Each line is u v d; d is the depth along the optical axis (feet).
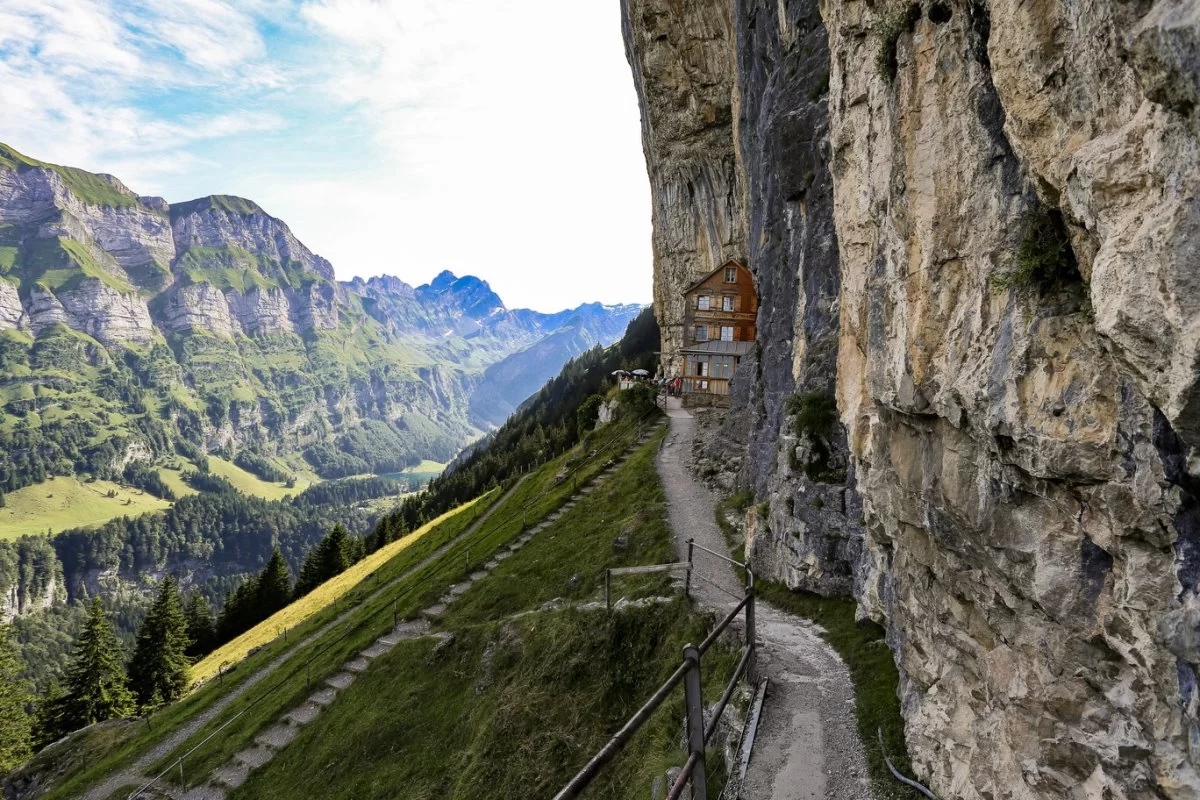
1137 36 16.78
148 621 212.43
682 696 67.97
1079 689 25.35
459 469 519.60
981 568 32.14
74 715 191.42
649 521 122.62
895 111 37.19
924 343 34.47
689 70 202.69
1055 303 24.99
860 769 46.09
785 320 105.60
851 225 50.21
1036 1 23.17
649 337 445.78
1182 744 20.08
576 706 84.28
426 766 93.35
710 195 215.92
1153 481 19.88
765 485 108.88
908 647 45.80
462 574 142.10
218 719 139.03
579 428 258.37
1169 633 18.83
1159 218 17.22
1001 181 28.22
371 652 129.18
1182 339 16.65
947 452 33.58
